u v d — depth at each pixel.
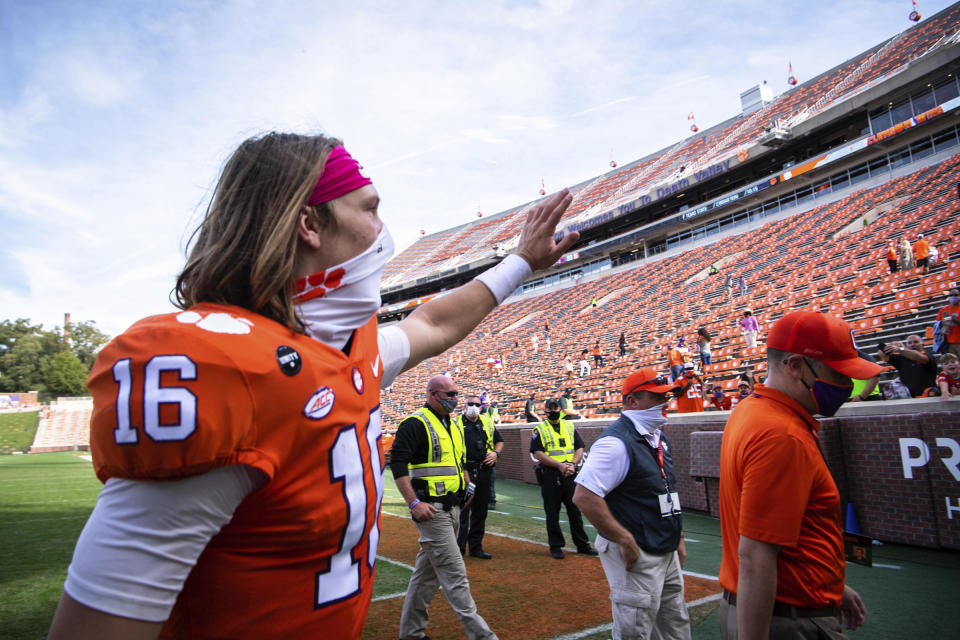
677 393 3.32
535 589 5.37
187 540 0.74
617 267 40.12
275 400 0.79
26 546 7.12
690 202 37.66
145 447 0.70
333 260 1.01
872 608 4.39
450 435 4.51
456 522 4.39
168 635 0.83
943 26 31.64
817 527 1.87
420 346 1.41
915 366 7.93
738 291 24.08
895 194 24.53
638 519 3.11
